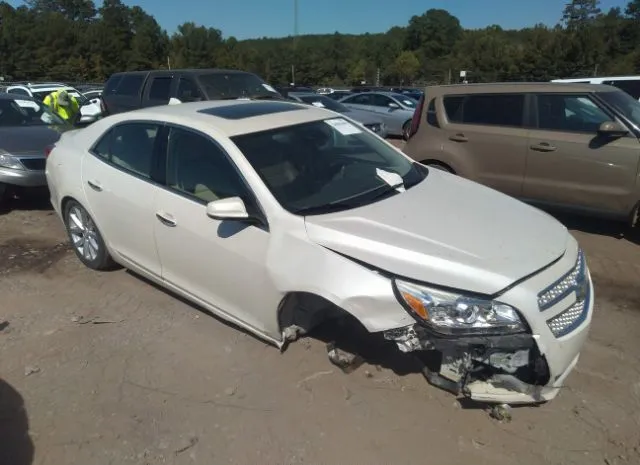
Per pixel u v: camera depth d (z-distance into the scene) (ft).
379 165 12.78
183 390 10.61
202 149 11.91
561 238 10.27
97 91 67.00
